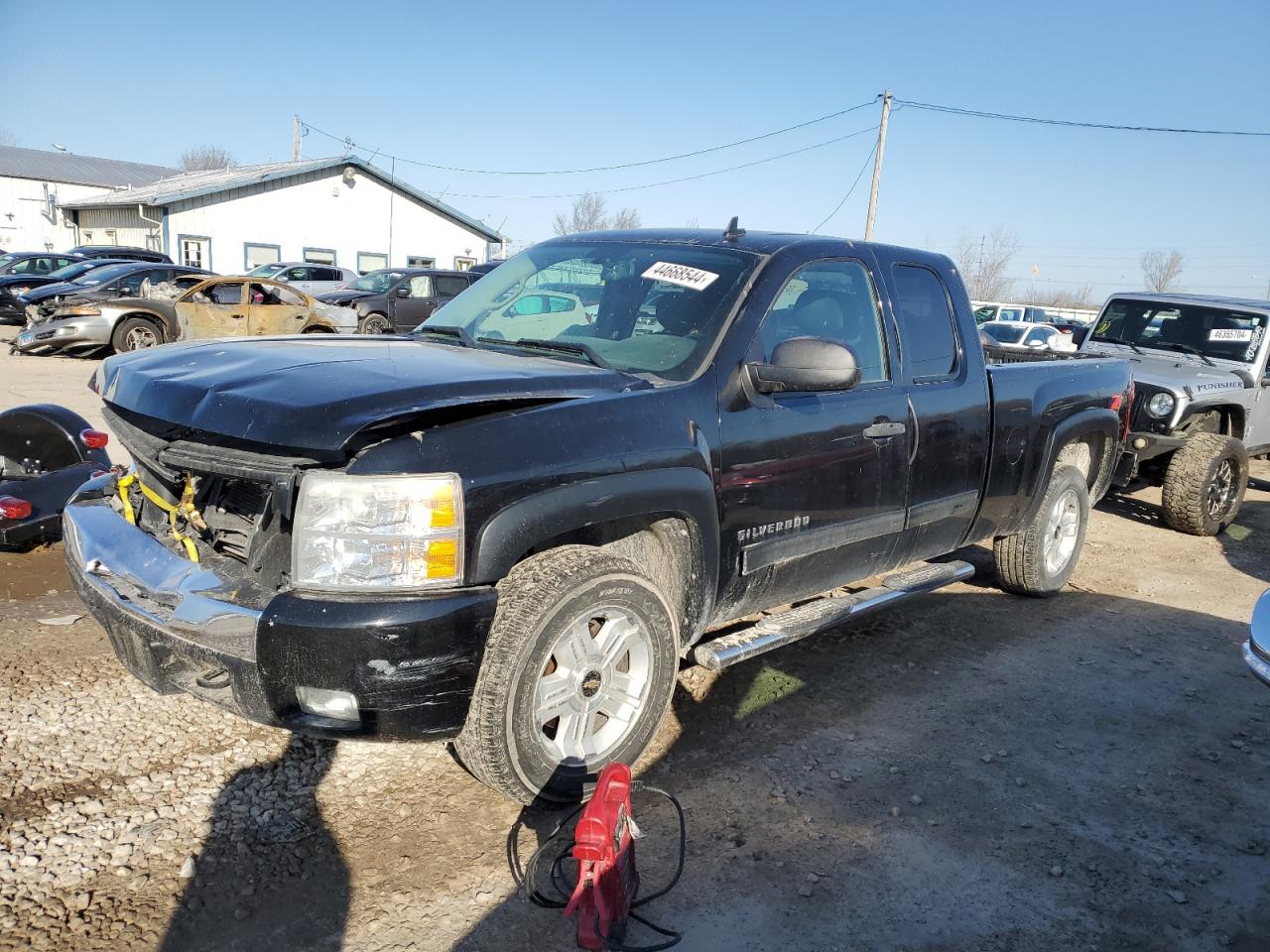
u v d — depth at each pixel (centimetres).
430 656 254
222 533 300
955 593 566
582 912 241
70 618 441
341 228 3400
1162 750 378
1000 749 371
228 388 280
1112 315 925
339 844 286
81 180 4928
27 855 270
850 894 276
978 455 453
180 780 313
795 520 365
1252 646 308
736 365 340
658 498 304
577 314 383
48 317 1492
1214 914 278
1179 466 727
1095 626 520
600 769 309
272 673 252
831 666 442
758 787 331
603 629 307
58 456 552
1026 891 283
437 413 264
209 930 246
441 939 248
